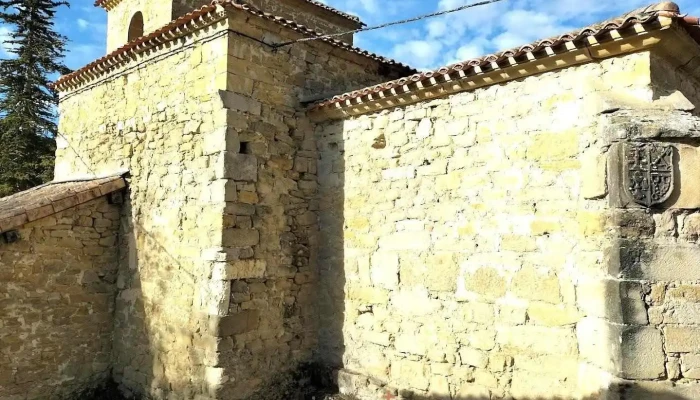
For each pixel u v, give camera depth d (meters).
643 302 4.61
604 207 5.07
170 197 7.59
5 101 19.14
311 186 7.84
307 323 7.65
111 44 11.02
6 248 7.25
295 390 7.29
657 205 4.70
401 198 6.89
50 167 18.80
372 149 7.30
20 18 19.94
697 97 6.12
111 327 8.30
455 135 6.41
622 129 4.85
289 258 7.46
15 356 7.26
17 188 18.38
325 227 7.81
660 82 5.13
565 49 5.30
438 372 6.33
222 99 6.89
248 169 7.03
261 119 7.28
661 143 4.76
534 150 5.71
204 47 7.33
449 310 6.30
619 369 4.61
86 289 8.06
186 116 7.47
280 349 7.26
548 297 5.48
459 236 6.28
